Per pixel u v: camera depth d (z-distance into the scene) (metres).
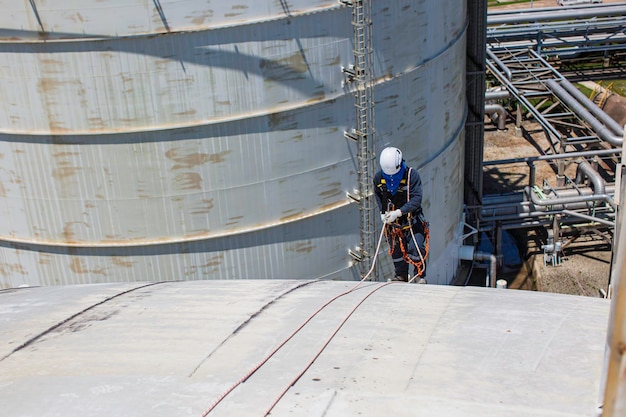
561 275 25.55
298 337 7.36
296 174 17.91
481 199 26.45
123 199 17.28
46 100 16.41
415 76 19.50
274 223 18.17
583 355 6.31
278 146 17.41
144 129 16.48
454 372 6.20
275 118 17.08
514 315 7.44
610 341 3.81
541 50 40.44
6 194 17.84
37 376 6.93
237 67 16.30
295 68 16.83
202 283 10.59
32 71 16.16
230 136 16.91
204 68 16.12
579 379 5.89
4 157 17.38
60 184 17.30
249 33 16.09
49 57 15.95
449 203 23.48
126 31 15.62
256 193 17.70
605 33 41.38
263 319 8.09
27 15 15.59
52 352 7.63
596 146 32.28
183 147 16.77
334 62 17.27
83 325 8.52
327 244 19.11
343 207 18.92
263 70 16.53
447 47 21.03
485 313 7.58
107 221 17.56
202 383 6.40
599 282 24.98
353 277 19.94
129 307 9.15
